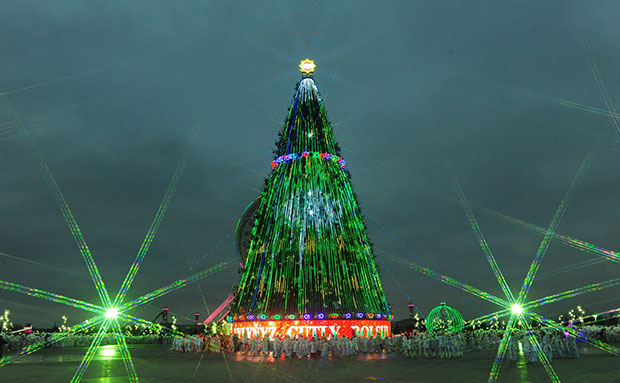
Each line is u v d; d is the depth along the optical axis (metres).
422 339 30.00
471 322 52.69
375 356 30.06
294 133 39.06
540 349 26.14
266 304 34.25
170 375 19.27
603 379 16.50
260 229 37.31
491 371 19.92
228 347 35.88
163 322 59.06
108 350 41.88
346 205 37.25
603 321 48.31
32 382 16.94
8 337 43.41
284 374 19.44
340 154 40.09
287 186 36.94
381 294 36.97
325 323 32.94
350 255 35.50
